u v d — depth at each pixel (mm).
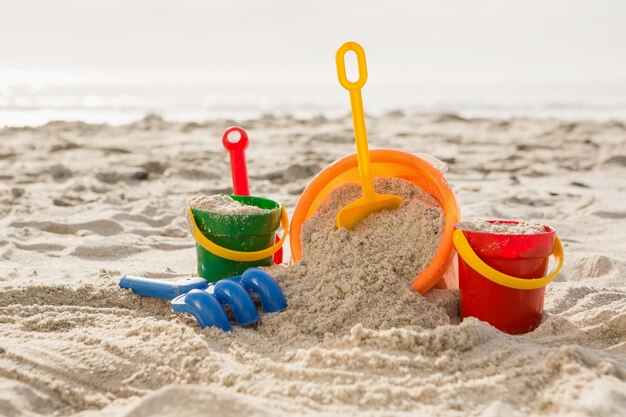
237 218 1182
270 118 4648
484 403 873
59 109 6938
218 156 2854
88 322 1089
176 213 1823
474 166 2682
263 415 820
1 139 3400
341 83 1148
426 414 853
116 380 938
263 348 1014
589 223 1746
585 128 4023
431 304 1107
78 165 2594
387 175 1242
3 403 868
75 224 1673
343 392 881
